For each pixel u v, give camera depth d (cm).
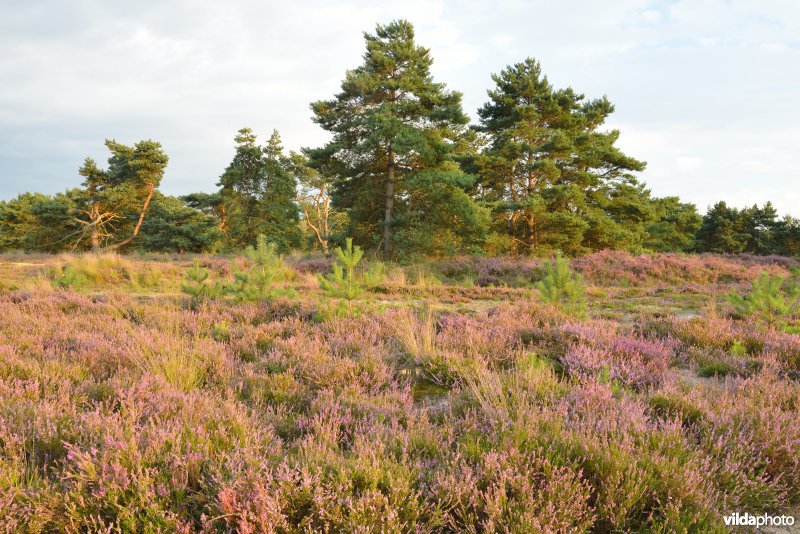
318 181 5500
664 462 299
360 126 2753
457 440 359
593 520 256
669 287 1681
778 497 296
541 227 3325
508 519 257
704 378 565
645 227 4169
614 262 2147
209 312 912
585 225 3033
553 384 469
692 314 1102
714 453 333
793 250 6306
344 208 3170
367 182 2934
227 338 714
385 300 1332
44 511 247
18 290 1226
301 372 536
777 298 805
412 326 729
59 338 652
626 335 760
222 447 316
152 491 261
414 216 2744
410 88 2712
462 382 509
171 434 310
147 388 419
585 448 308
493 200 3419
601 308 1208
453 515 269
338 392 477
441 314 965
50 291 1182
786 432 344
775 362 571
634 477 283
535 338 713
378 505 259
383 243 2809
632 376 526
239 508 247
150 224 4578
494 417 379
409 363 614
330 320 791
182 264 2198
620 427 353
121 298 1079
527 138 3247
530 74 3375
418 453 324
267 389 483
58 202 4816
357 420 391
